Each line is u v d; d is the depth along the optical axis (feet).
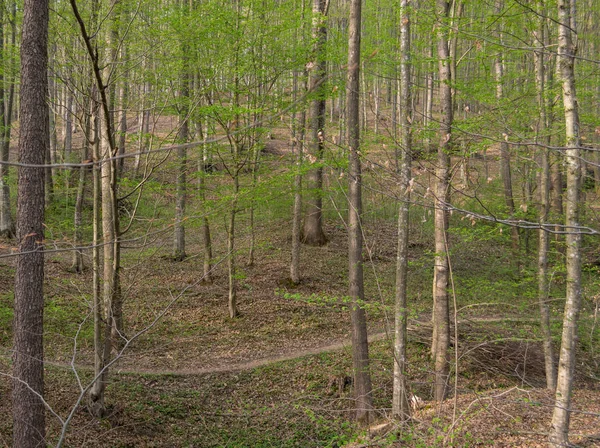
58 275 54.29
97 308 34.40
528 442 25.50
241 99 48.21
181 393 40.91
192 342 48.88
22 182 23.77
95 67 26.99
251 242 66.03
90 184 60.34
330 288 63.00
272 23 45.78
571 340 20.51
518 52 31.32
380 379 41.96
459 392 38.32
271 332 52.08
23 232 23.85
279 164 47.50
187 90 45.47
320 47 45.96
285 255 71.41
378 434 30.48
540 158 35.86
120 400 37.99
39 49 23.95
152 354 46.01
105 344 34.96
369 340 50.14
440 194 29.66
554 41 33.42
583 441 25.14
